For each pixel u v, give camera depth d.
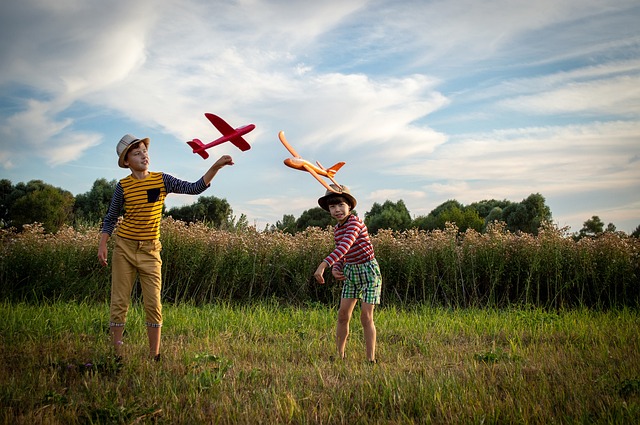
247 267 9.29
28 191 28.30
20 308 6.80
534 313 7.28
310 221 33.25
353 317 7.01
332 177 5.01
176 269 9.17
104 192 27.38
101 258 4.55
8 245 9.00
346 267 4.76
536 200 25.95
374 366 4.17
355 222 4.68
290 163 4.56
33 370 3.90
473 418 2.98
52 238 9.45
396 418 3.10
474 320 6.88
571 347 4.86
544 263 9.05
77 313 6.59
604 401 3.26
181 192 4.60
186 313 7.14
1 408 3.07
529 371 4.04
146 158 4.53
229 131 4.39
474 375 3.85
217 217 22.80
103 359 4.08
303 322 6.59
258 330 5.96
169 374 3.90
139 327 5.72
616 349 4.70
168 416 3.04
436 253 9.60
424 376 3.91
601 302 8.79
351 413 3.16
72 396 3.36
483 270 9.30
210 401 3.34
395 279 9.43
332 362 4.50
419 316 7.34
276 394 3.47
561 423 2.88
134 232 4.45
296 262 9.62
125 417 3.01
